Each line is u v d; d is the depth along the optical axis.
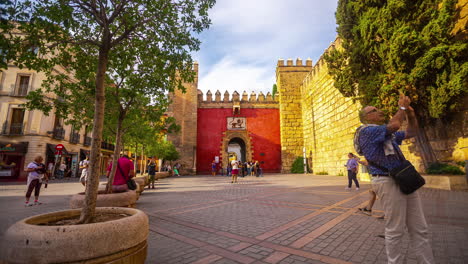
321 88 24.02
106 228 2.12
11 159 19.17
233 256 3.15
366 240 3.63
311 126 26.80
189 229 4.45
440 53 6.68
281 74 31.44
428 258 1.99
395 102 8.28
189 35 4.31
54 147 21.14
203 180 19.19
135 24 3.80
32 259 1.92
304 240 3.72
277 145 31.17
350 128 18.22
